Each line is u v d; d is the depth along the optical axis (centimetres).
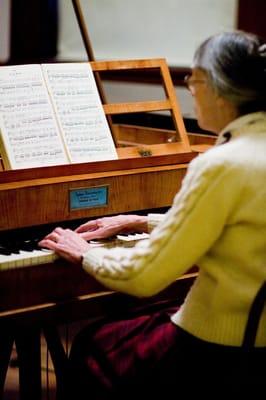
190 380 195
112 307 233
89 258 204
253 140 182
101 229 229
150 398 202
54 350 245
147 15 550
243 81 183
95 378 214
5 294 214
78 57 591
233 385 186
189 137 325
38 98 245
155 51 552
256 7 473
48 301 222
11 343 248
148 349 208
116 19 569
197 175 180
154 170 255
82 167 242
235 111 188
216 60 184
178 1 530
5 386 329
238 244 182
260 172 179
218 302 187
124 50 570
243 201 179
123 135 347
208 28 516
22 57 601
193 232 178
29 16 593
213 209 177
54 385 329
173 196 261
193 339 193
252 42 185
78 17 286
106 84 586
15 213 230
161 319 220
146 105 263
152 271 183
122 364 211
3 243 229
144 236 233
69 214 240
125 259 191
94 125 251
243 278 185
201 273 194
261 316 190
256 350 192
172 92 270
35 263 216
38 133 241
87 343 220
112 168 249
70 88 251
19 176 232
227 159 179
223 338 188
